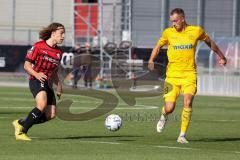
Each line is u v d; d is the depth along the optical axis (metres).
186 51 35.31
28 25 123.69
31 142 33.25
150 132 40.38
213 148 32.97
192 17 121.25
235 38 89.44
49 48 34.03
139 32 115.81
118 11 115.19
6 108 56.34
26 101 64.81
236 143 35.56
